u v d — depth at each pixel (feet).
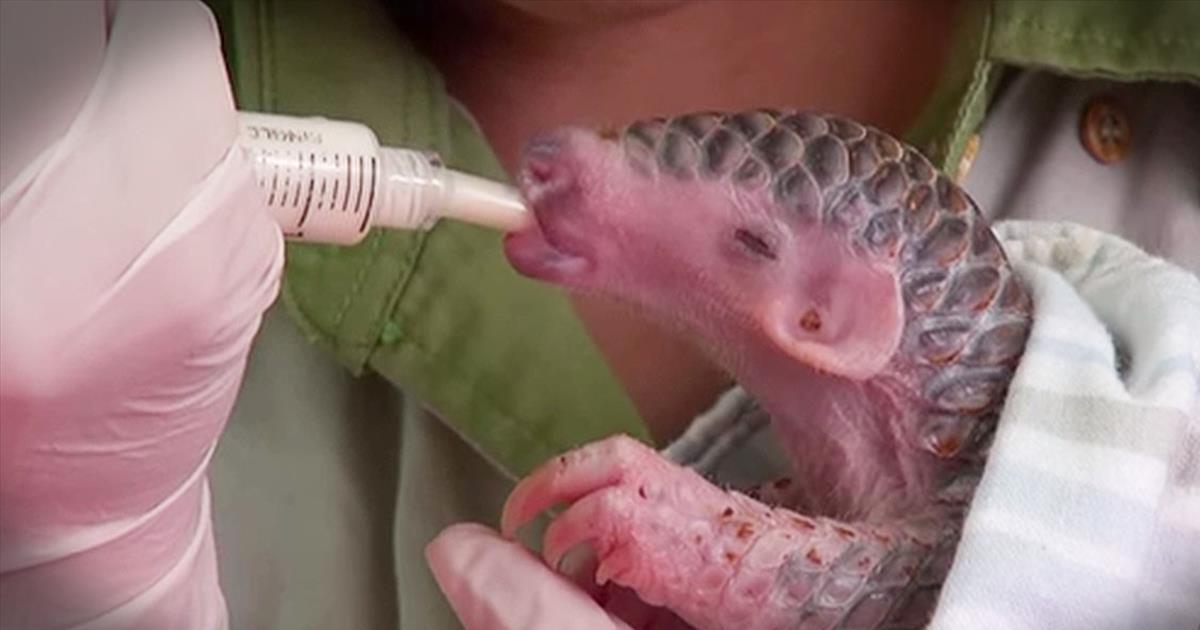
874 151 1.97
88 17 1.80
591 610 1.93
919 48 2.21
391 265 2.12
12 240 1.78
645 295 1.98
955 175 2.17
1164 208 2.19
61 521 1.82
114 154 1.79
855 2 2.21
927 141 2.18
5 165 1.78
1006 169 2.21
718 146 1.95
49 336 1.78
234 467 2.21
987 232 2.00
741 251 1.96
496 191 1.94
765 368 2.01
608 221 1.95
